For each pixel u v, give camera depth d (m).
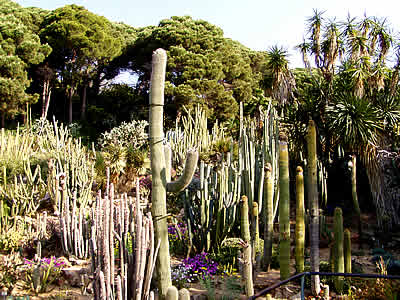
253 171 6.44
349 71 9.48
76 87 22.98
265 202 5.38
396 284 4.50
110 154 10.00
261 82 11.24
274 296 4.49
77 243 5.72
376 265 5.41
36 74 21.86
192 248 6.02
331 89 9.48
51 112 24.08
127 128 14.19
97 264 3.30
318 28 9.88
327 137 8.88
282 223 4.72
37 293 4.68
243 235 5.18
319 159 8.94
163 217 3.37
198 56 21.58
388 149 8.46
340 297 4.42
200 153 10.97
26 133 11.90
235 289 4.55
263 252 5.56
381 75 9.16
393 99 8.84
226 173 6.18
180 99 19.75
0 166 9.02
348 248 4.73
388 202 7.79
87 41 20.80
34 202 7.90
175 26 24.38
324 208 8.56
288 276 4.76
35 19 24.45
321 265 5.14
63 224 5.75
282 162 4.66
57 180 7.39
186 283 4.97
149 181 9.91
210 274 5.04
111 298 3.17
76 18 22.38
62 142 10.13
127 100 23.14
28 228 6.60
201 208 5.87
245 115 20.34
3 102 18.62
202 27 25.16
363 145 7.90
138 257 3.21
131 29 29.12
